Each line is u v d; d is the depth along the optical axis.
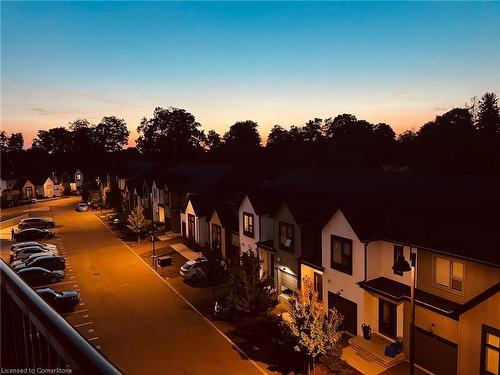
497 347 15.85
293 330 18.08
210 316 25.78
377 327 21.50
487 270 16.42
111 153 128.38
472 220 18.89
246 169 50.22
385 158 74.88
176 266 36.62
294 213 25.72
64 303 26.91
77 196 98.38
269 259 30.09
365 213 22.27
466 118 61.88
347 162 70.69
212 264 27.67
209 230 39.25
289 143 96.75
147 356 21.02
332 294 23.20
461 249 17.33
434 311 17.36
